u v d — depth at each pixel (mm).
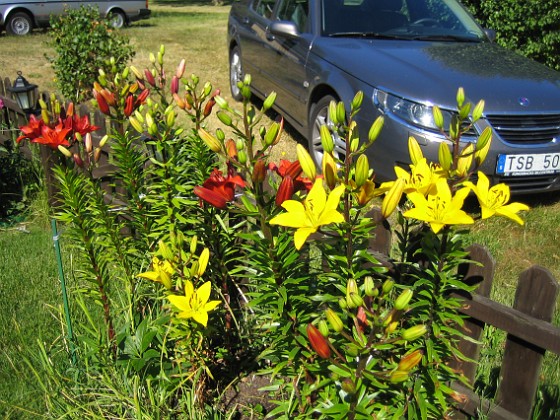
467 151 1787
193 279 2178
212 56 10578
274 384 2178
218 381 2541
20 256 3693
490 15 7270
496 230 4348
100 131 4145
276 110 6266
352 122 1765
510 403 2197
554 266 3947
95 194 2648
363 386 1741
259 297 1989
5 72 9117
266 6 6730
